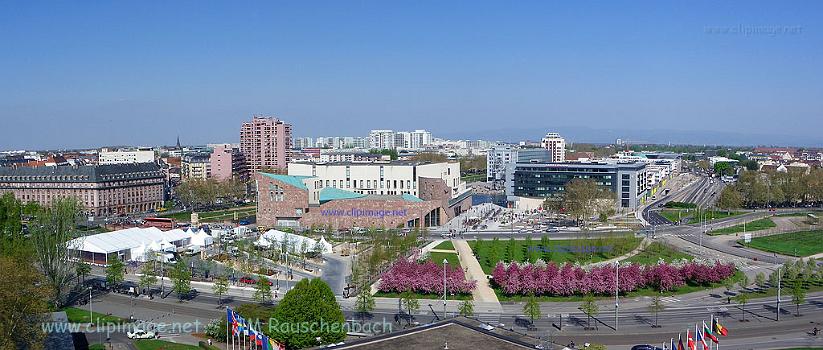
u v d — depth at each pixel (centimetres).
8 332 13950
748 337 18175
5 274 14362
